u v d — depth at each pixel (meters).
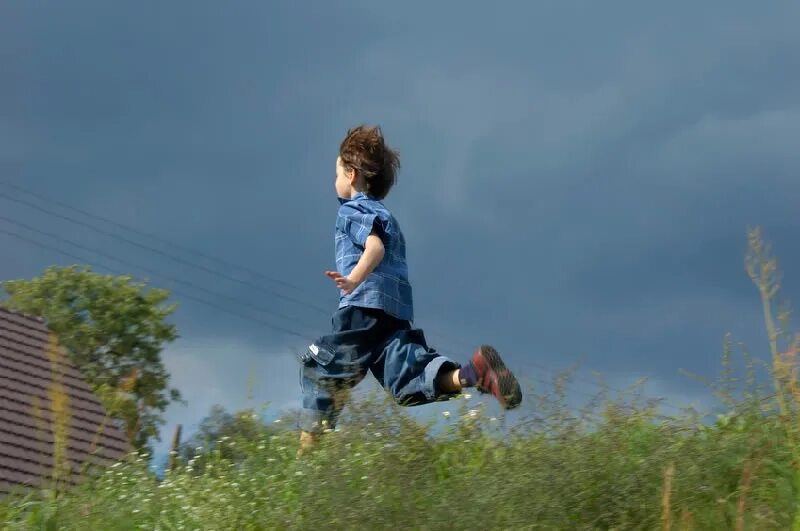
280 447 10.48
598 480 8.16
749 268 8.94
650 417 9.15
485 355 10.59
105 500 10.68
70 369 48.66
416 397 11.16
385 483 8.52
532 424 8.92
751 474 8.01
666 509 7.44
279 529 8.87
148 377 92.44
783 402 8.94
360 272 11.41
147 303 95.88
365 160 12.55
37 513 10.48
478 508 7.97
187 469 10.69
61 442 11.41
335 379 11.26
